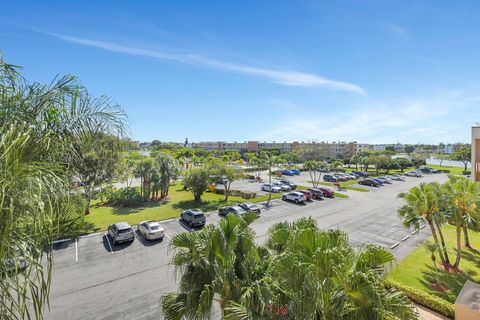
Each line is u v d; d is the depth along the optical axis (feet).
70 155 13.34
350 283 15.65
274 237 24.68
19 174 9.27
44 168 10.17
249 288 19.12
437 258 48.11
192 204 90.27
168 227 65.36
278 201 97.91
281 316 18.19
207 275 22.21
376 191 123.75
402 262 46.32
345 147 395.96
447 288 38.37
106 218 71.26
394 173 206.59
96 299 34.30
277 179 167.53
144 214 76.28
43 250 10.33
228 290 21.86
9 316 9.63
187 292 21.99
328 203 95.30
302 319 16.40
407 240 58.03
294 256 17.22
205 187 93.35
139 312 31.68
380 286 15.61
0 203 8.58
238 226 23.71
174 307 21.31
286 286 17.62
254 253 23.03
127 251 49.67
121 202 87.66
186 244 23.02
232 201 95.76
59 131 12.72
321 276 16.57
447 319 31.76
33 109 11.71
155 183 95.71
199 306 19.95
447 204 43.73
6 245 8.89
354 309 15.85
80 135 13.74
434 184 47.65
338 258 15.99
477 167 60.34
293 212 82.02
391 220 73.41
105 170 65.57
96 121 14.15
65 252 49.01
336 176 161.38
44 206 9.65
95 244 52.90
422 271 43.24
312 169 147.74
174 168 101.24
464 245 55.36
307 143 371.15
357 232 63.05
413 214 45.44
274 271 19.49
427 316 32.35
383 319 15.17
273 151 293.43
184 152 230.89
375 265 17.62
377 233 62.44
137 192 91.91
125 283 38.24
